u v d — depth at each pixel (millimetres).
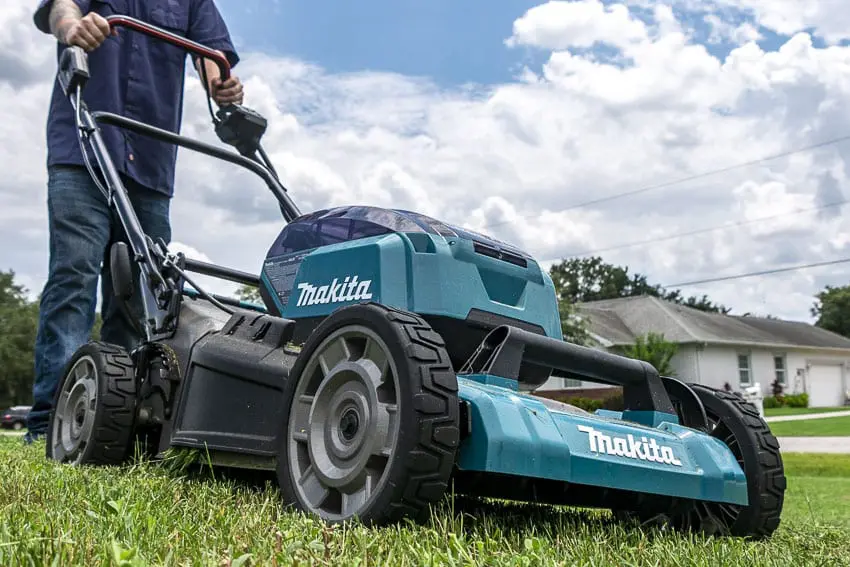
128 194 5574
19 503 2404
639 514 3393
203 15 5844
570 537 2605
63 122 5324
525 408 2617
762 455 3361
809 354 41469
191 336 3865
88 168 4715
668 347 32969
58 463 3908
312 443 2639
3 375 64125
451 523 2365
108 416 3916
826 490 7406
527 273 3594
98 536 1950
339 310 2729
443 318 3193
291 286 3627
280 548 1878
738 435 3414
